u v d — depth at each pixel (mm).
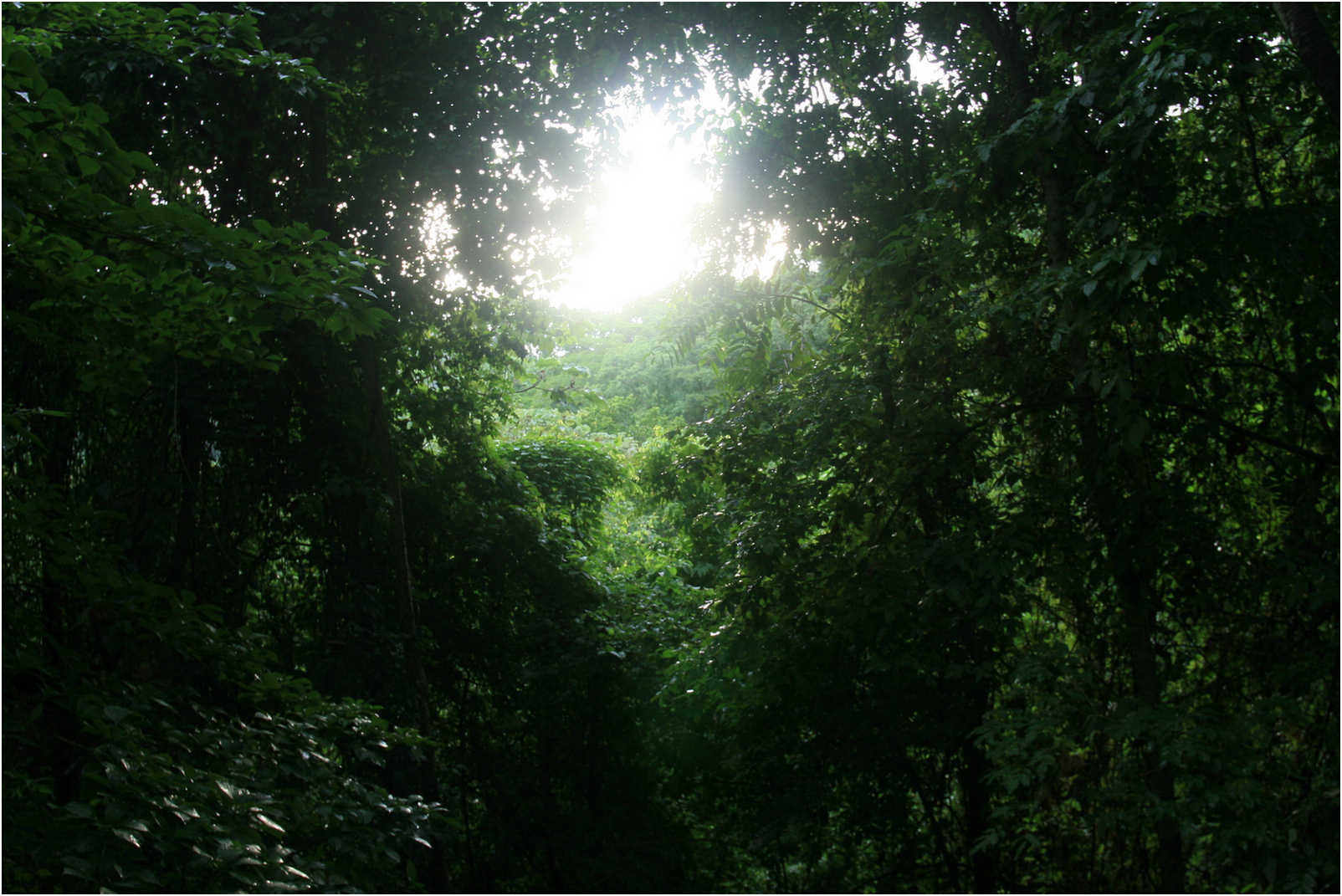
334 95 6379
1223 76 5824
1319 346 6516
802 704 8008
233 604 7500
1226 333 6984
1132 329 6758
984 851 7594
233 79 6746
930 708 7672
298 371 7605
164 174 6617
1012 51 7703
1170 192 6098
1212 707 6086
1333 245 5770
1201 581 6668
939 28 8297
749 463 7965
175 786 3463
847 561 7578
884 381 7520
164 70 6359
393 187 7793
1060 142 6598
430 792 7754
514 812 9727
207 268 3807
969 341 7766
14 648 3941
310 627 8211
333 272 4020
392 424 9102
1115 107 6230
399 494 8156
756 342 8562
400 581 8062
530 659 9625
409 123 7781
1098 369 6184
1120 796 5996
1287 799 5824
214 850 3369
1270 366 6887
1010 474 7512
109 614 4609
